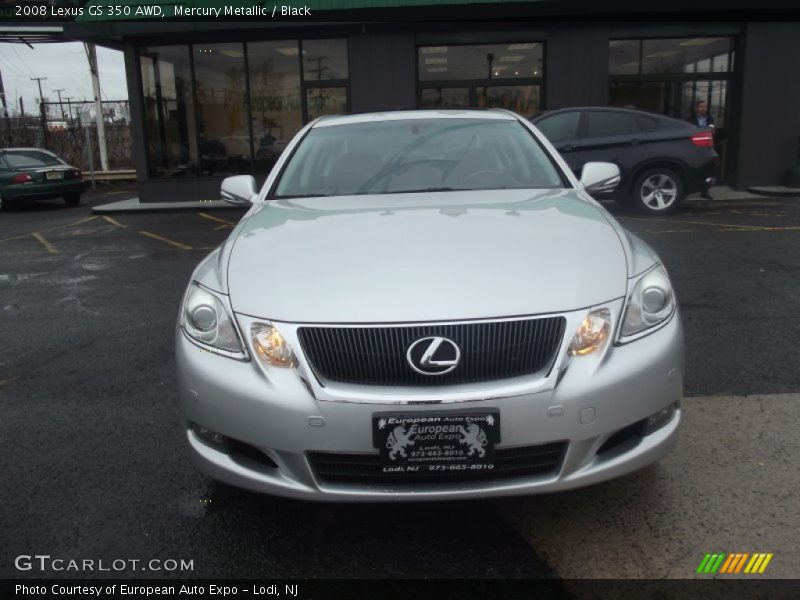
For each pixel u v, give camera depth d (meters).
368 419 2.21
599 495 2.75
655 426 2.45
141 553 2.49
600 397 2.27
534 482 2.29
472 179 3.55
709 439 3.16
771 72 13.38
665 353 2.40
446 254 2.51
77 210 14.97
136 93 14.06
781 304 5.31
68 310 5.96
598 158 10.63
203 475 3.00
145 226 11.55
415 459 2.22
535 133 3.93
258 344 2.34
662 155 10.50
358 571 2.37
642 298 2.45
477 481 2.28
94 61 21.08
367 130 3.97
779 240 8.02
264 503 2.78
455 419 2.19
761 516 2.57
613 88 13.66
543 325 2.27
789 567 2.30
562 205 3.08
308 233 2.81
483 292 2.30
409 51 13.55
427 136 3.88
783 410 3.42
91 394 3.96
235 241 2.85
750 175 13.71
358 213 3.05
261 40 13.81
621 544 2.45
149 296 6.39
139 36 13.77
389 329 2.24
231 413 2.35
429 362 2.21
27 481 2.99
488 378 2.24
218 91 14.13
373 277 2.40
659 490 2.77
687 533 2.50
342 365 2.25
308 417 2.24
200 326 2.49
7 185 14.97
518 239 2.63
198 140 14.34
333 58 13.82
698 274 6.40
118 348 4.81
